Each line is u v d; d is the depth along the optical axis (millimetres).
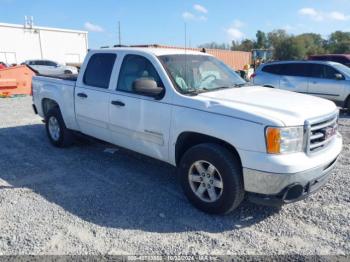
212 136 3691
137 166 5477
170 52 4680
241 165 3566
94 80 5309
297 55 76938
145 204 4125
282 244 3291
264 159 3318
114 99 4824
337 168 5328
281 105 3682
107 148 6438
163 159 4398
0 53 40750
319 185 3707
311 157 3477
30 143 6875
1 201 4184
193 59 4801
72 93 5703
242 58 34719
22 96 14578
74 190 4531
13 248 3211
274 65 12477
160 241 3338
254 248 3227
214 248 3227
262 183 3400
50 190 4527
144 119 4422
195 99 3918
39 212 3908
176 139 4066
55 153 6180
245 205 4082
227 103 3709
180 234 3467
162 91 4207
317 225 3629
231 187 3572
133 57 4730
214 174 3758
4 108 11312
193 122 3832
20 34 42000
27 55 43031
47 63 29109
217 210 3760
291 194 3404
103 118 5090
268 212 3912
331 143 3910
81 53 48562
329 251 3174
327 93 11133
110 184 4742
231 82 4840
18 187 4629
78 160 5773
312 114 3549
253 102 3770
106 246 3252
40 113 6938
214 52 31234
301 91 11703
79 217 3799
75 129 5945
